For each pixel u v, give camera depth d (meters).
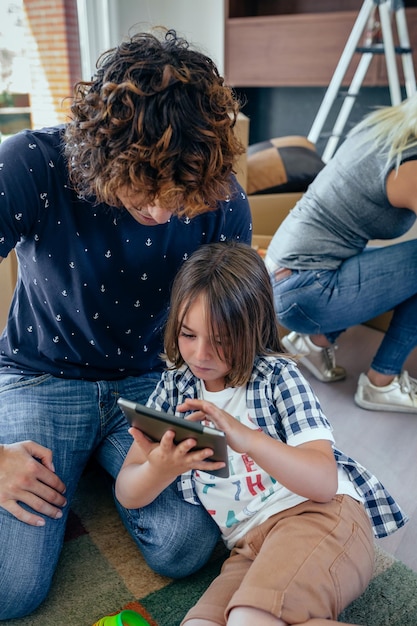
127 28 2.41
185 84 0.74
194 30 2.70
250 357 0.90
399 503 1.23
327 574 0.80
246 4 2.78
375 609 0.96
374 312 1.55
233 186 1.01
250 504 0.93
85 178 0.84
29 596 0.91
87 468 1.32
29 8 1.95
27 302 1.10
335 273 1.55
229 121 0.79
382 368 1.57
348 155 1.49
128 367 1.15
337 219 1.51
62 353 1.10
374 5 2.33
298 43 2.59
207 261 0.91
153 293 1.08
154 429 0.79
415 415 1.58
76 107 0.81
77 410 1.10
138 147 0.73
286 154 2.21
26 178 0.93
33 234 0.98
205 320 0.86
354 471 0.96
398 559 1.08
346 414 1.58
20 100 2.00
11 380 1.11
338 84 2.50
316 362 1.73
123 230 0.98
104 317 1.07
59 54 2.12
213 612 0.83
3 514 0.93
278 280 1.61
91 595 0.98
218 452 0.76
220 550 1.11
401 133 1.37
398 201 1.41
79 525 1.15
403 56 2.40
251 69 2.75
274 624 0.75
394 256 1.48
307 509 0.88
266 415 0.92
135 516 1.04
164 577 1.03
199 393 0.96
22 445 0.98
